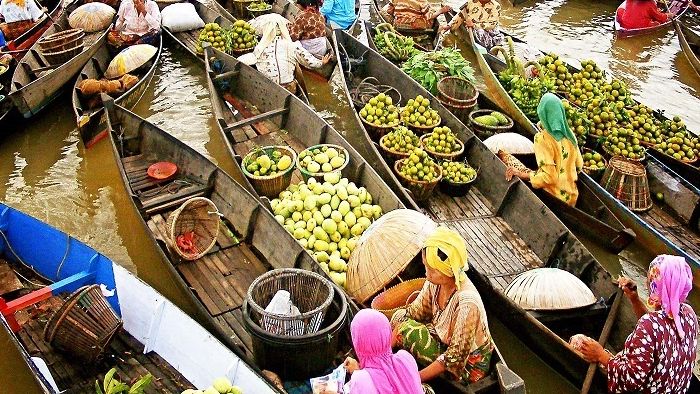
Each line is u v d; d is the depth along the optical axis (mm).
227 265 7051
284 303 5527
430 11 13641
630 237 7199
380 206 7488
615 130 8938
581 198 8133
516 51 13188
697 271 7094
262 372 5438
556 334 6184
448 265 4781
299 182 8445
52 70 10492
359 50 11914
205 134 10391
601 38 14719
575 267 6918
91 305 5656
